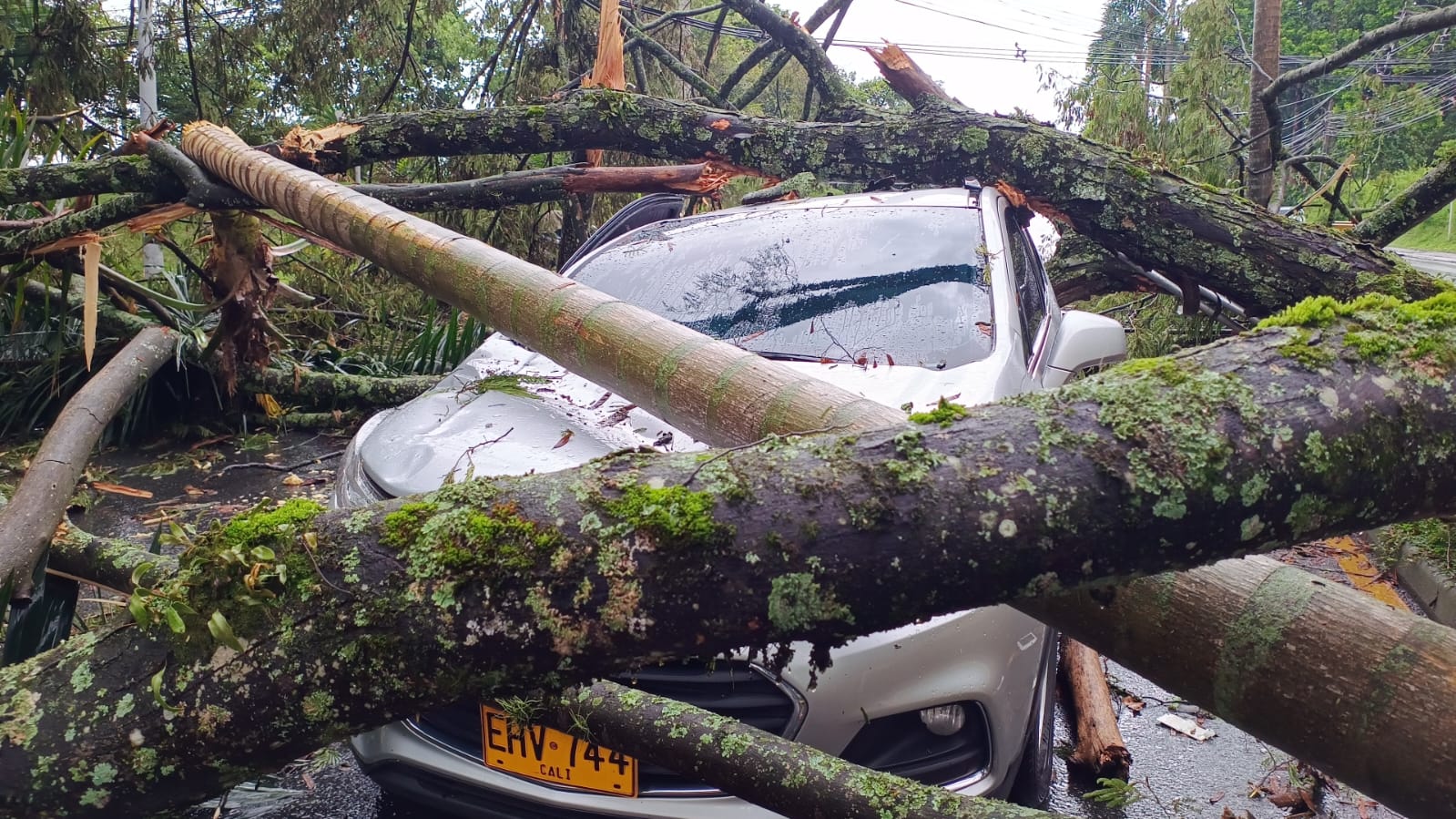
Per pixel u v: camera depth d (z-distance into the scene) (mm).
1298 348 1329
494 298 2727
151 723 1336
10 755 1337
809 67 5016
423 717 2133
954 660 1979
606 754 1979
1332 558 4602
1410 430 1245
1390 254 3334
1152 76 11320
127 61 10617
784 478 1282
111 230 4695
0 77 9766
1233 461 1213
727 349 2203
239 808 2457
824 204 3795
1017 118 3943
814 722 1911
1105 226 3662
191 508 4688
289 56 9508
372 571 1320
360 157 4383
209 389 5930
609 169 4711
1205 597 1381
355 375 6168
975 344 2826
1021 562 1228
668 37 10273
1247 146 7207
